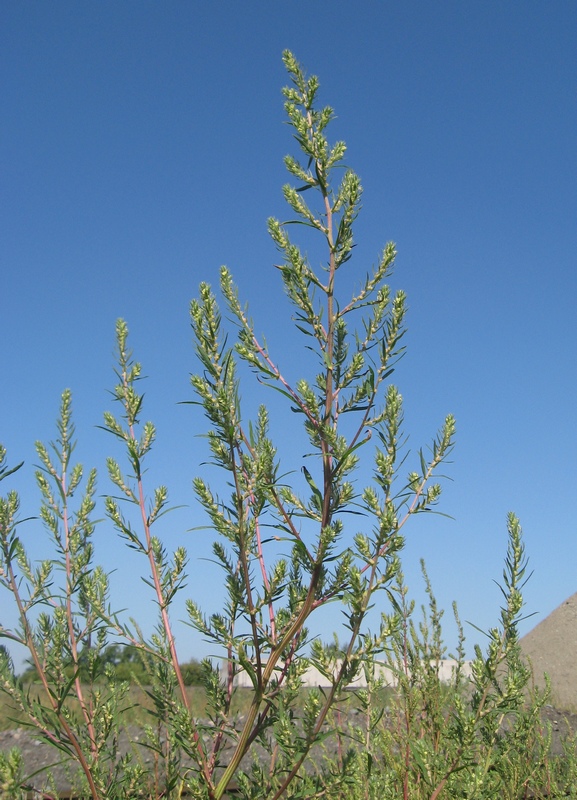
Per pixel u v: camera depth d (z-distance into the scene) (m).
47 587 2.55
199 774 2.07
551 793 3.82
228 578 2.25
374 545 2.08
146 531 2.44
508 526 2.53
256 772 2.43
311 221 2.32
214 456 2.12
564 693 16.59
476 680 2.50
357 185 2.30
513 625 2.47
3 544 2.30
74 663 2.46
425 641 3.57
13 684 2.28
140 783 2.47
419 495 2.19
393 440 2.18
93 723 2.42
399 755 3.26
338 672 2.16
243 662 2.03
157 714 2.40
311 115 2.40
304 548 2.04
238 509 2.07
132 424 2.58
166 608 2.34
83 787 2.48
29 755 6.17
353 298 2.29
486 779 2.64
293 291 2.28
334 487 2.14
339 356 2.31
